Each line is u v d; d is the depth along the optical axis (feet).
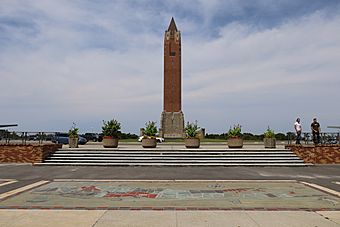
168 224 23.77
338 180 49.29
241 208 29.09
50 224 23.68
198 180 48.67
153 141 88.74
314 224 23.86
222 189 40.09
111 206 29.89
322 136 79.87
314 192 38.01
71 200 32.78
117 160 72.43
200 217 25.80
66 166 67.87
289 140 93.50
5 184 43.83
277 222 24.39
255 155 75.61
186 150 79.41
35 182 45.96
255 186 42.80
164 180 48.60
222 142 143.64
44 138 86.12
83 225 23.40
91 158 73.26
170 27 206.49
